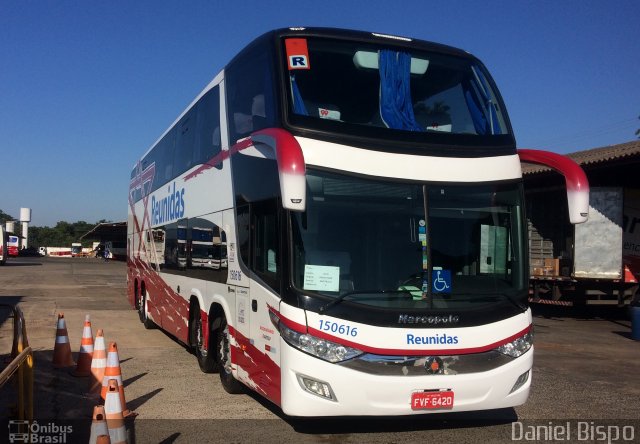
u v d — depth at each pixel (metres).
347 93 6.09
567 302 17.05
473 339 5.41
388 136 5.74
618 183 17.19
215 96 8.16
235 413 6.70
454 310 5.43
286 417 6.53
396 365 5.20
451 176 5.80
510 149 6.27
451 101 6.58
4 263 49.47
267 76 6.09
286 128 5.56
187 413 6.70
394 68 6.39
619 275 16.52
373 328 5.18
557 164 6.11
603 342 12.78
